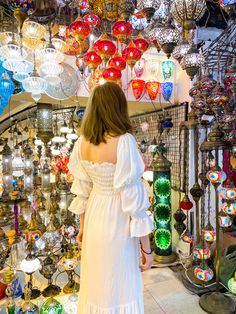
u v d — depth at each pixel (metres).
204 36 2.83
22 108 3.72
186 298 2.24
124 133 1.11
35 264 1.79
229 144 1.91
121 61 1.89
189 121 2.24
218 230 2.07
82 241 1.28
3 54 1.59
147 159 3.37
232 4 1.44
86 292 1.21
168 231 2.87
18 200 2.34
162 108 2.93
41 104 2.66
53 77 1.91
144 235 1.10
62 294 2.13
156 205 2.87
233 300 2.15
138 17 1.88
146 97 2.79
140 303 1.20
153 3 1.54
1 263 1.93
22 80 1.80
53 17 1.91
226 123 1.87
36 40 1.73
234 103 1.93
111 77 1.87
